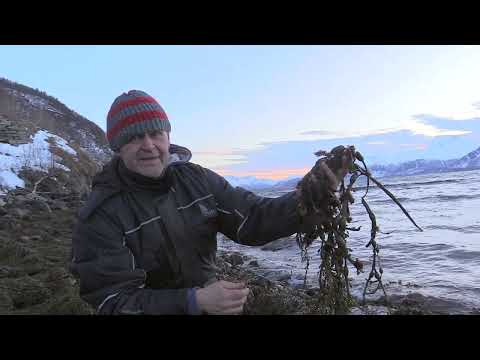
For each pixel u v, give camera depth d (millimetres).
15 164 19281
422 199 30344
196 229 2461
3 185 17125
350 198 2363
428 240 12609
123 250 2246
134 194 2375
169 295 2119
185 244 2416
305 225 2379
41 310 4719
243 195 2611
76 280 6051
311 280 8297
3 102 30625
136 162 2352
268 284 7492
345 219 2320
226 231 2670
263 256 12648
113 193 2334
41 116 33344
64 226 13094
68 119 52062
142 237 2322
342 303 2488
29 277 6266
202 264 2510
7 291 5281
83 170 24578
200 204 2512
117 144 2383
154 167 2367
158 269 2365
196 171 2637
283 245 14281
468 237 12773
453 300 6293
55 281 5922
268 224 2455
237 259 11648
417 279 7891
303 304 4637
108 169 2447
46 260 7734
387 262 9758
